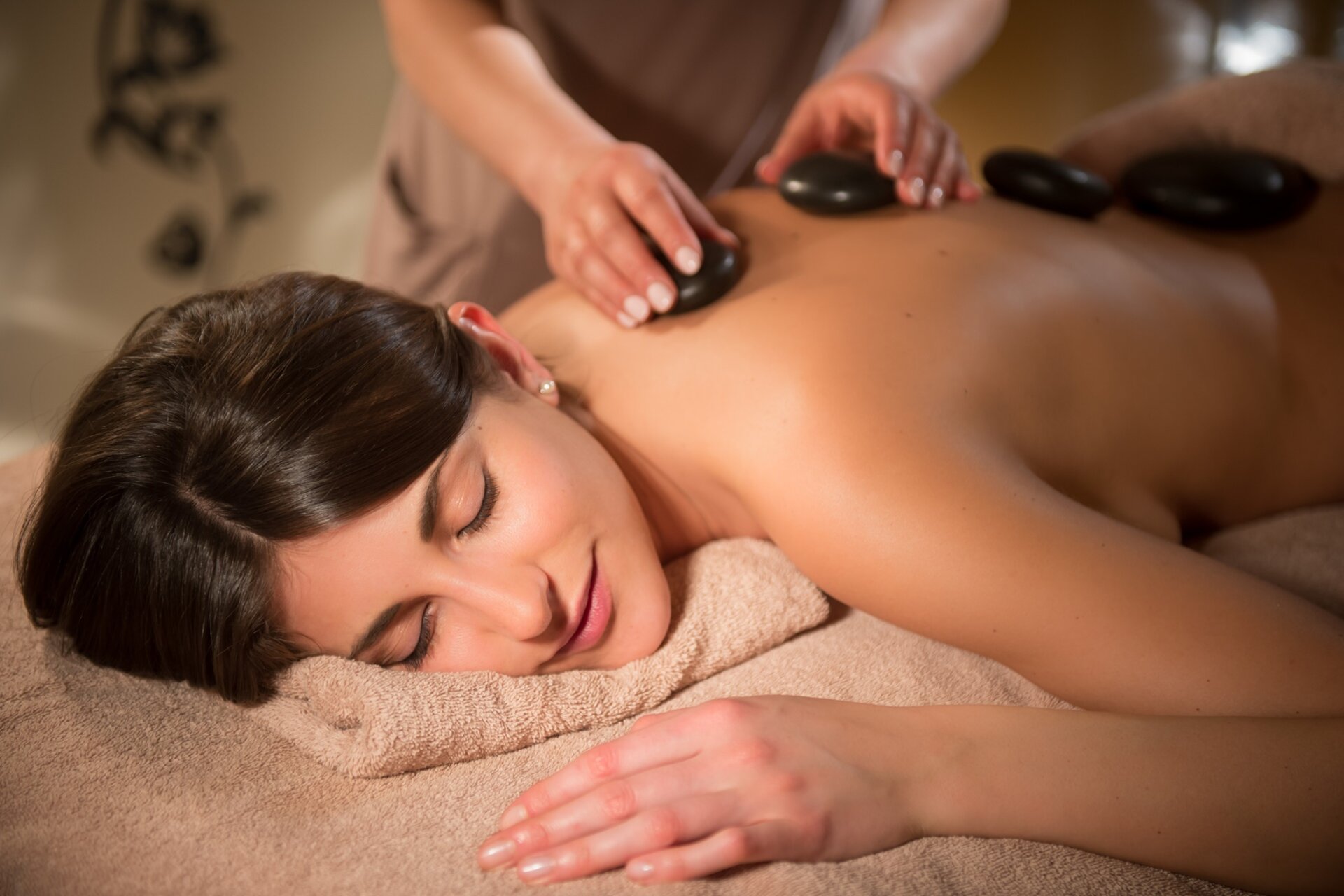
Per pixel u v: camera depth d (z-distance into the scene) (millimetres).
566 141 1073
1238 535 998
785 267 962
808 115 1102
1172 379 948
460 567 758
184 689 863
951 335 846
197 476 735
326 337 764
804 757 656
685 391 896
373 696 750
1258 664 672
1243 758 639
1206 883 653
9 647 896
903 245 949
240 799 750
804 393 813
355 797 750
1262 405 996
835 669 834
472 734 764
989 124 2434
